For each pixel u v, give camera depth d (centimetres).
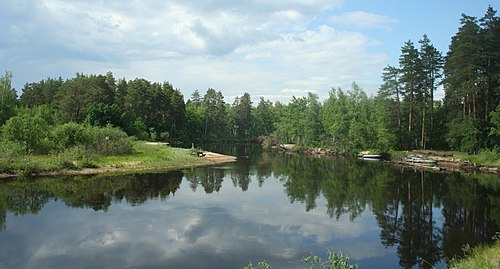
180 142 10025
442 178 4062
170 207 2569
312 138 9094
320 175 4356
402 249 1806
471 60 5041
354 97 8206
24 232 1948
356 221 2303
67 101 7962
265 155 7519
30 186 3148
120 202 2681
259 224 2191
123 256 1639
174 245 1792
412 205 2745
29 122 4303
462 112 5497
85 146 4684
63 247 1738
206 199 2867
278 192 3228
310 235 2005
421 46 6494
